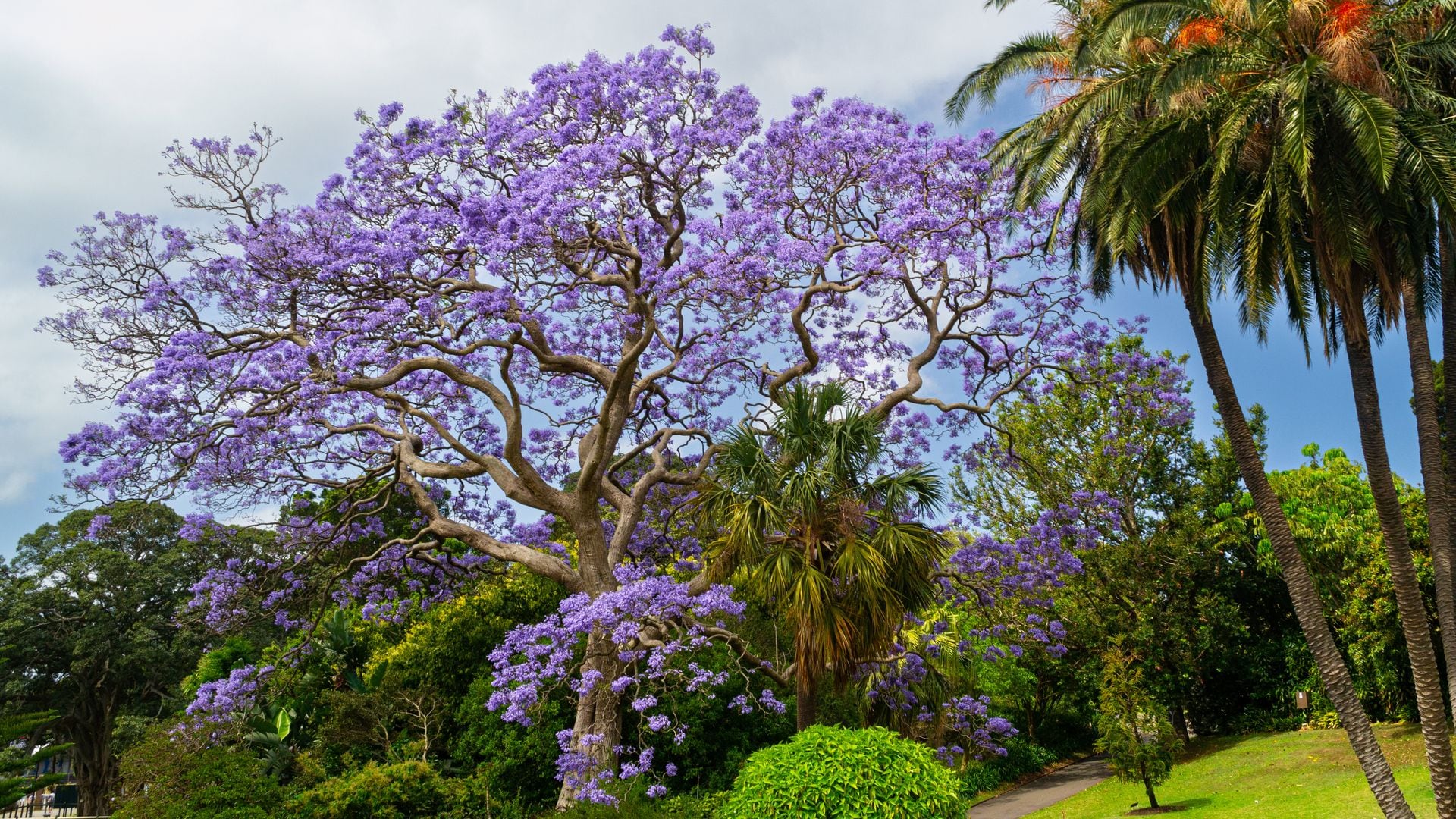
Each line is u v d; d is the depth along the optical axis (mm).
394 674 20734
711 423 20938
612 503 19578
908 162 16750
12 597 36094
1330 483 24266
